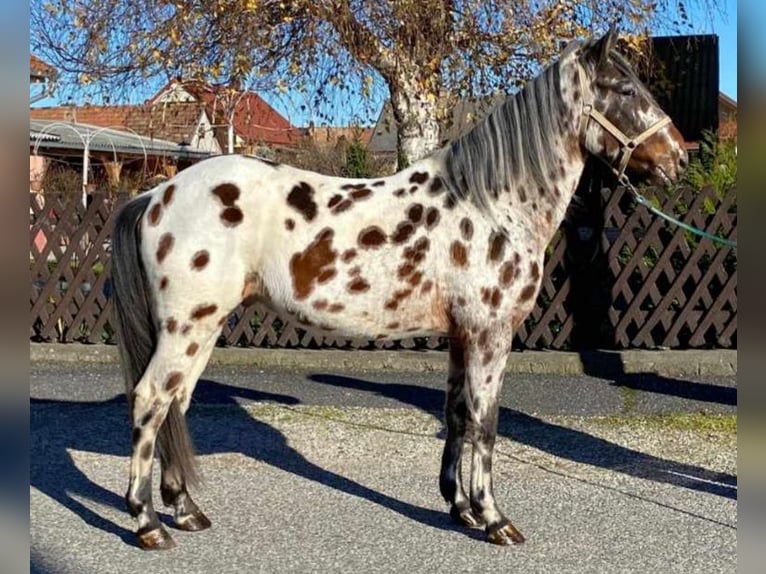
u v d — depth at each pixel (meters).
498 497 4.32
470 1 9.09
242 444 5.29
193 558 3.56
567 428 5.62
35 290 8.00
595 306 7.51
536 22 9.20
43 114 21.66
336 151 13.07
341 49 9.26
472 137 3.80
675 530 3.88
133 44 9.59
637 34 9.69
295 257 3.65
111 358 7.73
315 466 4.86
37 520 3.98
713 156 8.57
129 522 3.98
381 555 3.60
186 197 3.64
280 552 3.63
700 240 7.24
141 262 3.68
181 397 3.75
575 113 3.83
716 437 5.40
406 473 4.75
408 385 6.91
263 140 11.98
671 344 7.41
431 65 8.98
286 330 7.78
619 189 7.34
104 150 17.36
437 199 3.75
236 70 9.23
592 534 3.83
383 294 3.69
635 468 4.80
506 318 3.70
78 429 5.64
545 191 3.79
